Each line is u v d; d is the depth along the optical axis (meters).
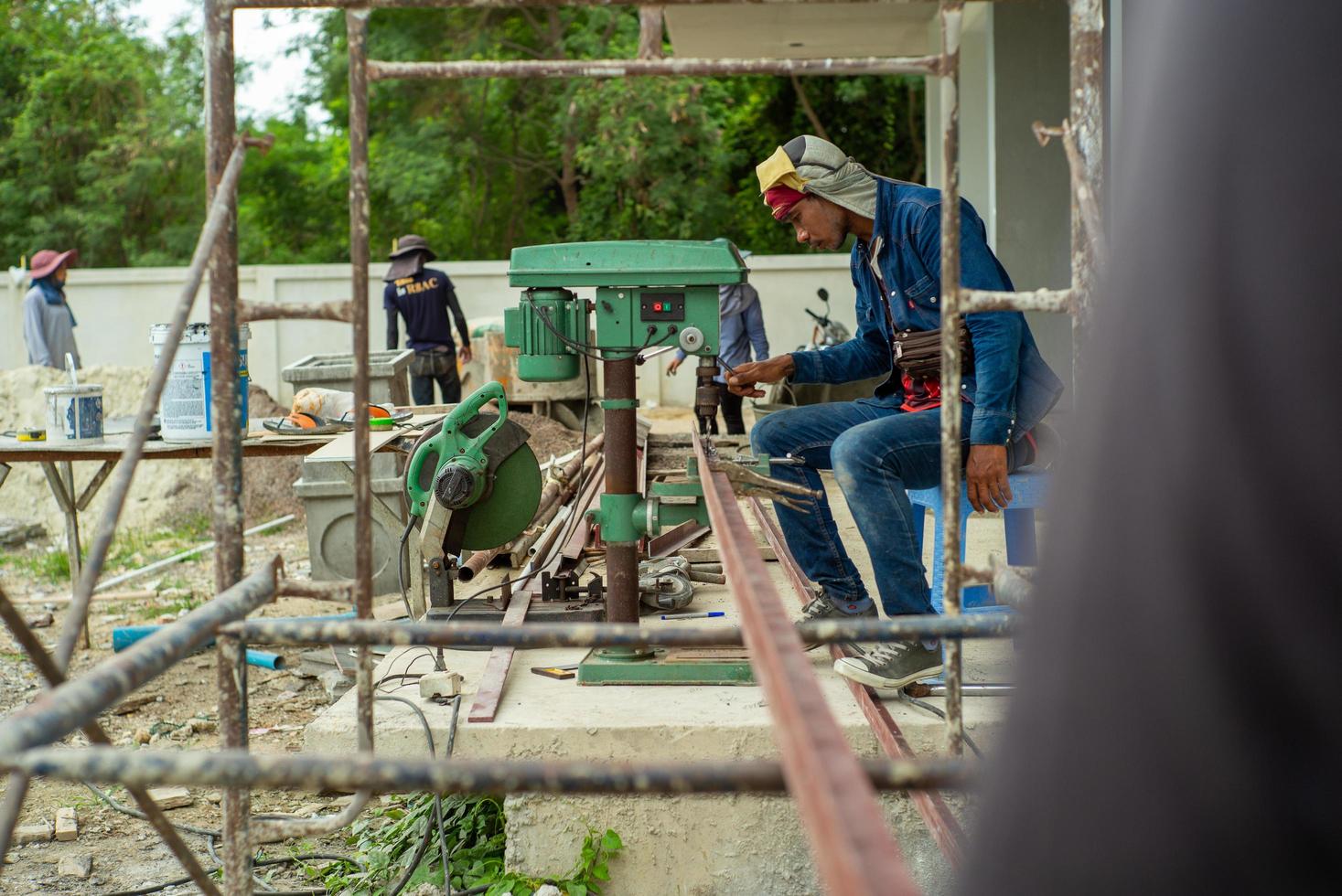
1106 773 0.61
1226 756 0.59
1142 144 0.66
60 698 1.42
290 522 9.50
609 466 3.66
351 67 2.07
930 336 3.53
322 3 2.05
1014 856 0.64
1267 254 0.60
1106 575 0.62
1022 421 3.47
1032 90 9.59
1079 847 0.62
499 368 10.64
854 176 3.59
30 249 23.09
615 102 19.36
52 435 5.33
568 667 3.78
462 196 24.22
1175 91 0.64
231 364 2.14
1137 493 0.62
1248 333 0.60
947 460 2.05
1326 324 0.58
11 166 23.67
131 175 22.88
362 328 2.15
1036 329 9.14
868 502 3.35
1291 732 0.59
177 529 9.72
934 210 3.44
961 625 1.96
